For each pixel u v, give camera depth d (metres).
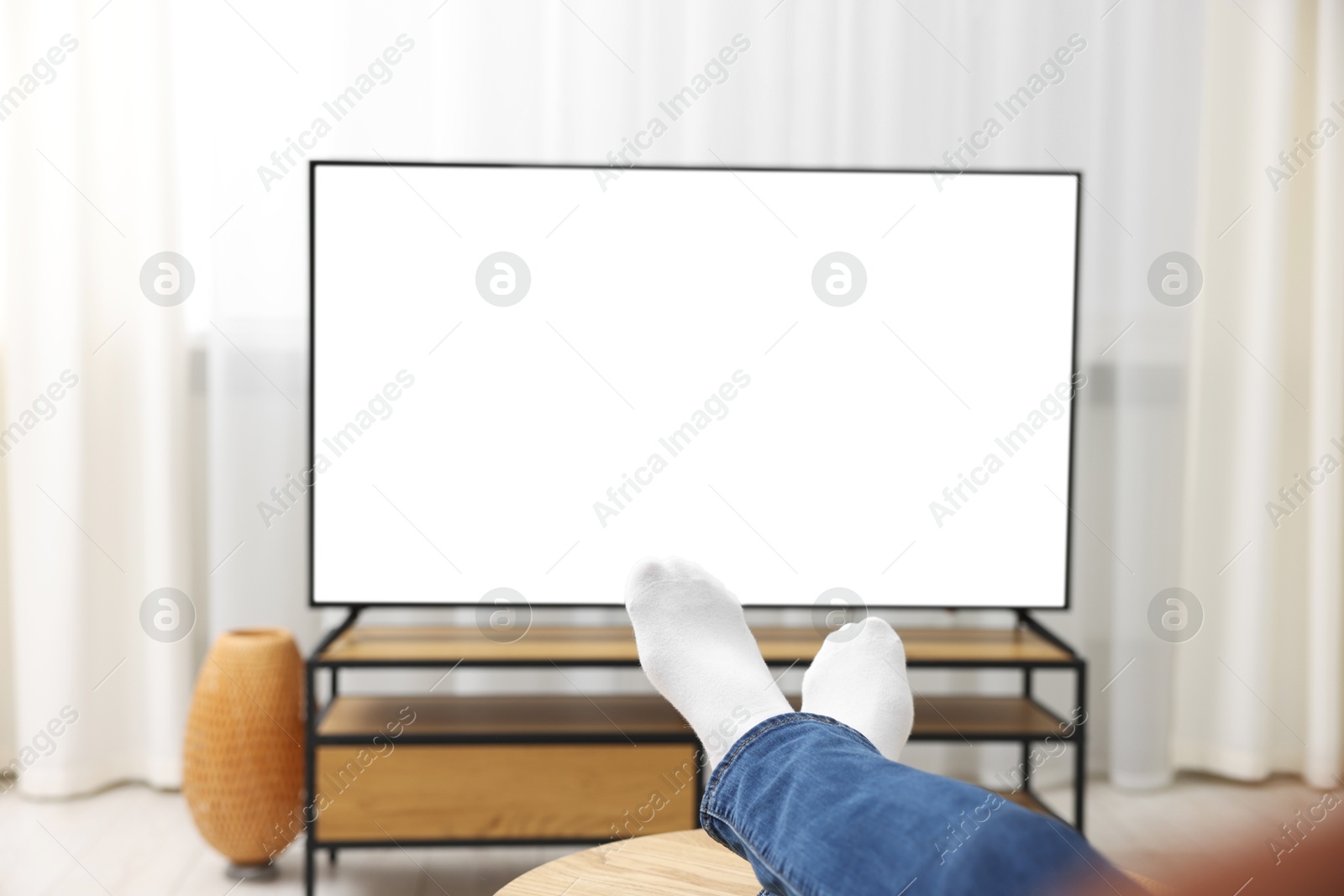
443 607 1.71
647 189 1.71
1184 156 2.04
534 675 1.96
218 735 1.60
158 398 1.92
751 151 1.98
